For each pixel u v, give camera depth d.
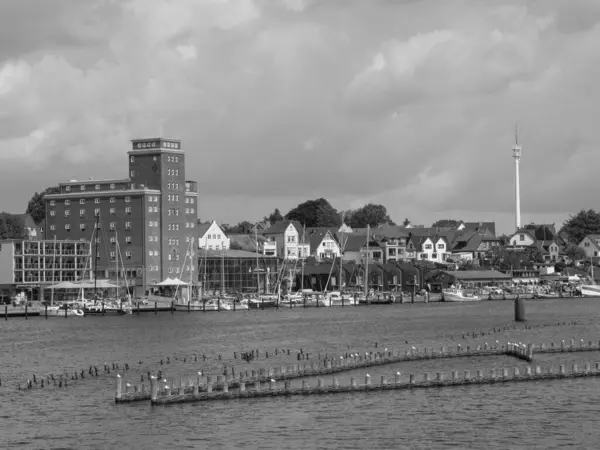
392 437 112.56
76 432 116.00
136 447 109.81
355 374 153.75
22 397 136.62
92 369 168.75
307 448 108.56
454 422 119.00
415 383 138.38
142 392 132.12
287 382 137.62
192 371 162.88
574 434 113.56
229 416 121.94
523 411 124.25
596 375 147.00
